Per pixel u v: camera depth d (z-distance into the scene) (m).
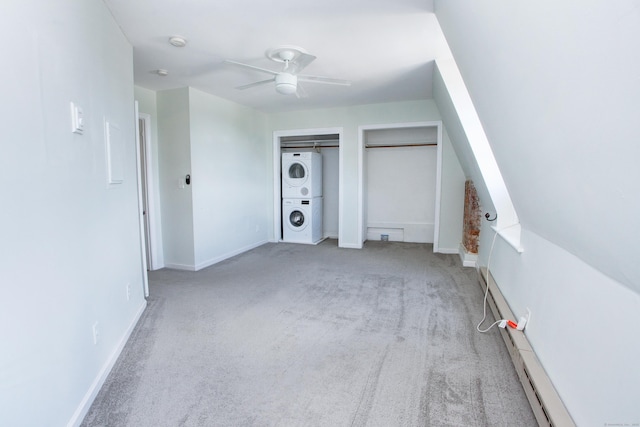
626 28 0.59
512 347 2.10
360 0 2.08
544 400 1.50
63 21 1.51
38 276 1.27
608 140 0.81
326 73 3.56
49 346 1.33
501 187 3.06
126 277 2.43
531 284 2.06
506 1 1.06
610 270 1.15
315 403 1.71
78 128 1.63
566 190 1.23
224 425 1.55
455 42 1.95
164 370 2.00
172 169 4.19
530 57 1.05
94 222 1.82
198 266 4.24
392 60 3.16
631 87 0.64
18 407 1.14
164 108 4.15
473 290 3.43
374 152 6.21
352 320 2.71
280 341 2.36
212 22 2.38
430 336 2.43
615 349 1.13
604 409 1.17
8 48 1.12
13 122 1.14
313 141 6.48
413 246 5.69
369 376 1.94
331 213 6.59
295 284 3.63
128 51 2.66
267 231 6.03
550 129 1.13
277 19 2.34
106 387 1.83
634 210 0.83
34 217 1.25
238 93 4.34
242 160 5.15
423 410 1.66
